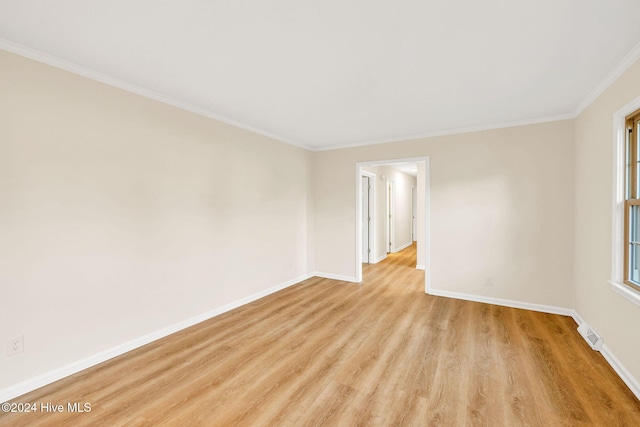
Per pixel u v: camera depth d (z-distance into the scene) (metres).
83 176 2.38
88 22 1.79
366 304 3.93
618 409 1.88
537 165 3.62
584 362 2.44
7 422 1.79
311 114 3.51
